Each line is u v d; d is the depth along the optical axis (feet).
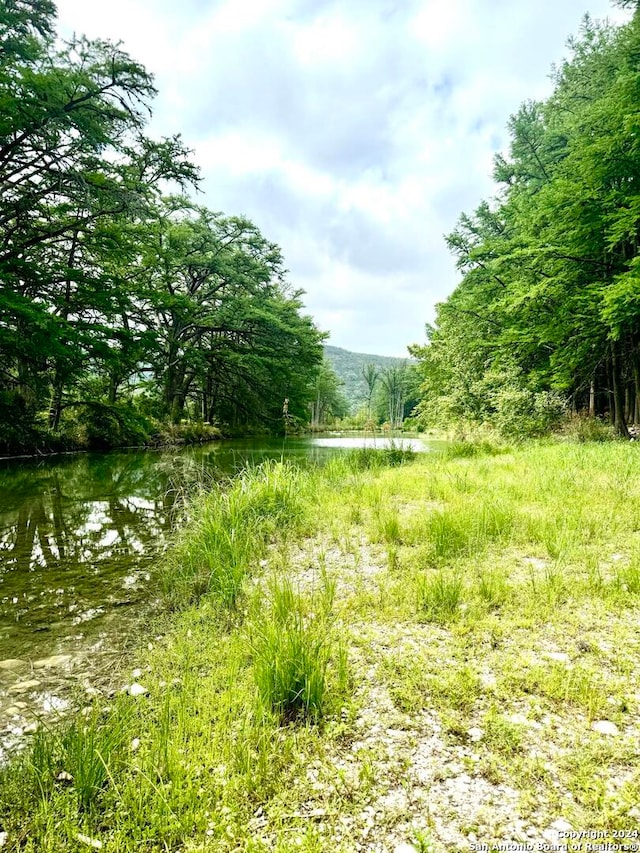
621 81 40.01
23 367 54.90
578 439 44.11
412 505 21.63
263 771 6.08
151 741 6.87
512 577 12.28
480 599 10.96
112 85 50.44
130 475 39.86
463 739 6.60
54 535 20.63
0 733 7.68
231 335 108.88
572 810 5.25
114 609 12.89
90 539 19.99
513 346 58.70
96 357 59.47
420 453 44.04
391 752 6.48
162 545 19.10
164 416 88.89
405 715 7.24
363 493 24.34
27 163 48.44
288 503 20.98
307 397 136.46
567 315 45.80
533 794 5.53
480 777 5.90
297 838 5.08
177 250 88.99
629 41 47.03
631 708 6.95
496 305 56.24
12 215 50.37
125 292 61.77
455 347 74.49
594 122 41.88
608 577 11.69
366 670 8.61
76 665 9.92
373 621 10.55
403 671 8.32
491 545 14.85
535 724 6.77
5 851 5.23
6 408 52.42
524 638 9.25
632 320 39.19
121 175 55.31
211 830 5.35
